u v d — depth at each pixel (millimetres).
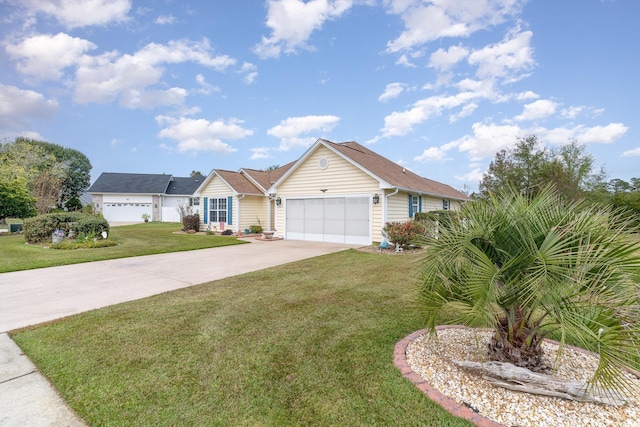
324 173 14562
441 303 2871
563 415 2355
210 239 15156
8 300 5531
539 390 2500
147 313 4773
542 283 2223
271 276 7242
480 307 2354
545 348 3520
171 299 5496
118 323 4371
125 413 2510
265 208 19859
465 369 2990
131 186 35375
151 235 16891
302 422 2383
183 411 2529
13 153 31016
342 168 14023
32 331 4109
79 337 3918
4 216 18578
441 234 2891
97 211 32562
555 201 2830
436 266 2863
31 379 3002
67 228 13359
